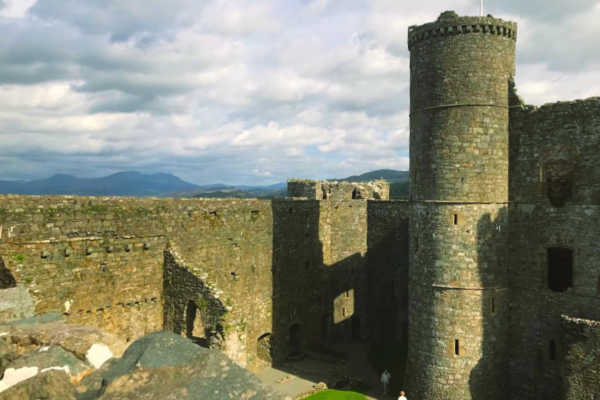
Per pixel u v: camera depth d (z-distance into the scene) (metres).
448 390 27.06
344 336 44.34
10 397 8.89
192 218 29.61
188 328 26.83
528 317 27.81
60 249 22.47
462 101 26.58
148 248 26.72
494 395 27.58
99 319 24.14
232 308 25.11
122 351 12.62
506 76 27.39
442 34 26.83
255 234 34.81
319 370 35.88
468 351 26.92
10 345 12.30
